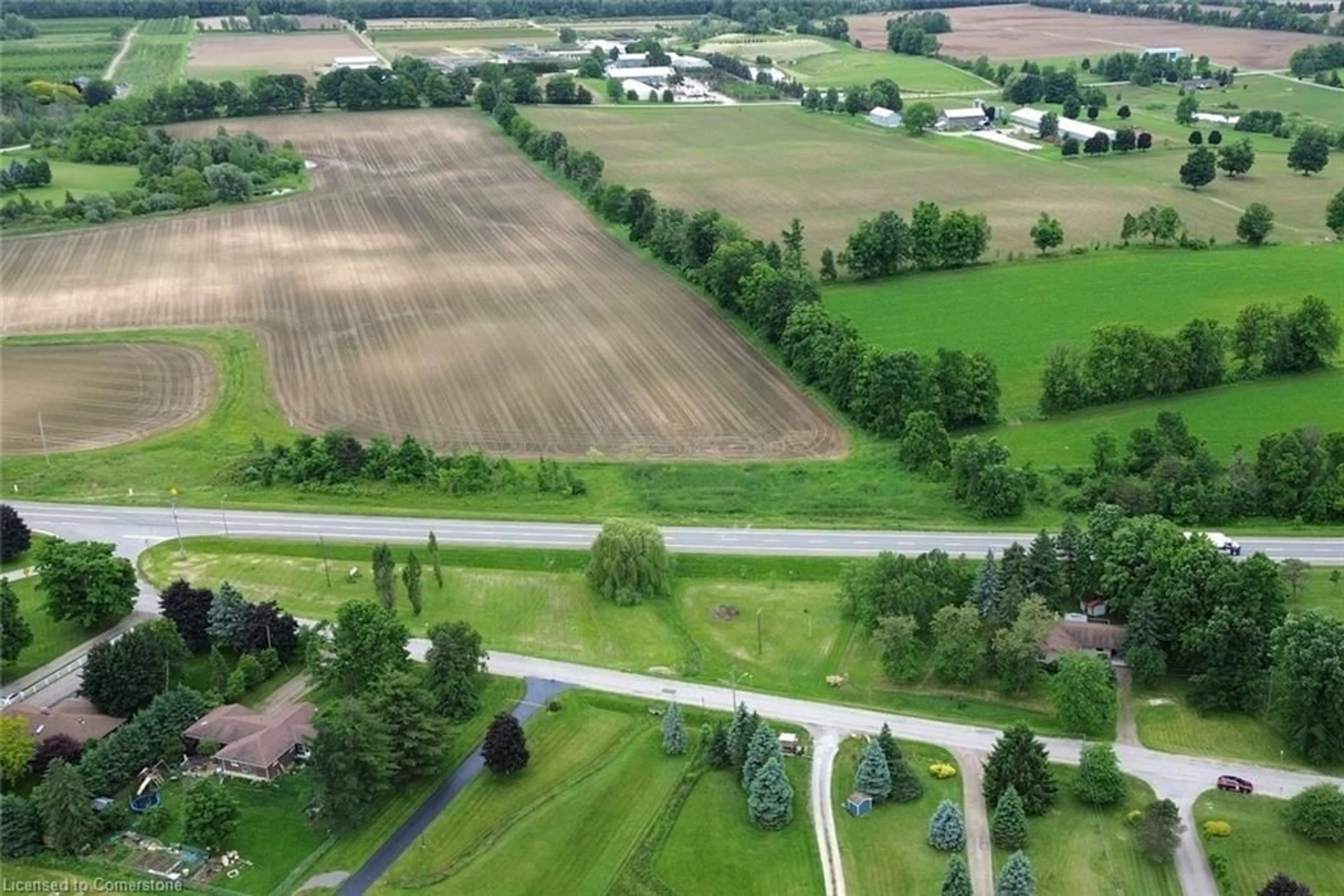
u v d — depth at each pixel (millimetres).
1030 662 111062
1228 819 94500
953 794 99438
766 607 128875
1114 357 170625
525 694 114562
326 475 157500
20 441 169125
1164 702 110500
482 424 173750
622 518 145875
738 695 113750
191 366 194625
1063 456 157875
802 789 100438
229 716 106938
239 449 166375
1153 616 112125
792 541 140625
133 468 161250
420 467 156625
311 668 114312
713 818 97500
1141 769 101250
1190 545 117188
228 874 91562
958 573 122875
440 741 102938
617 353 199375
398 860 93062
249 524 147625
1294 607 121188
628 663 119438
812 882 90125
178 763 104625
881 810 97938
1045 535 121688
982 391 166875
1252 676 106812
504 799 99938
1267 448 143375
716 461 161625
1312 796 91750
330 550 141125
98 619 125938
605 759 104938
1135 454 149000
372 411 178250
